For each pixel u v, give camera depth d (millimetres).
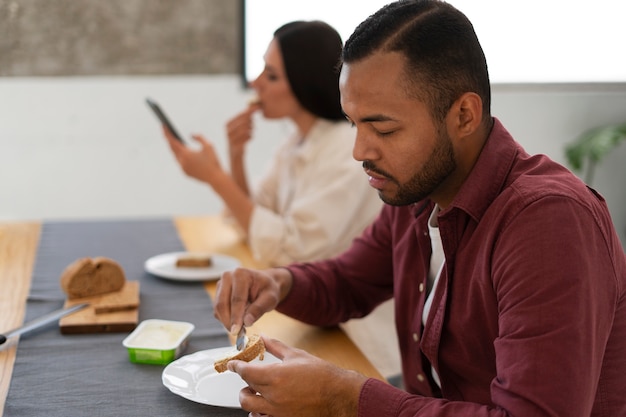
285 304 1358
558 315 850
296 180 2029
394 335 1828
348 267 1422
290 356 1002
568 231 890
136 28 3172
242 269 1316
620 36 3508
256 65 3322
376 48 929
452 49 932
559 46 3490
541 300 865
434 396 1239
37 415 1029
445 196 1079
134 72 3217
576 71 3523
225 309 1274
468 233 1044
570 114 3539
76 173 3293
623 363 1000
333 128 1955
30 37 3098
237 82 3320
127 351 1262
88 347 1276
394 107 932
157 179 3375
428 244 1193
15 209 3275
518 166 1031
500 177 1022
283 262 1861
